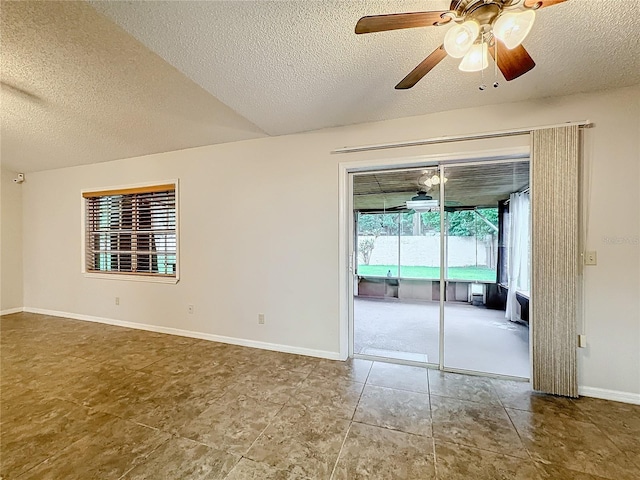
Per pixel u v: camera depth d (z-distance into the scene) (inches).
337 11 59.0
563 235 90.2
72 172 178.7
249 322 134.6
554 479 59.9
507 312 131.0
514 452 67.4
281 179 127.7
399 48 70.6
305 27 62.9
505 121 98.3
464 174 115.3
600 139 89.7
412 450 68.2
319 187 121.6
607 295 89.6
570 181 89.4
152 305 156.6
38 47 77.8
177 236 148.4
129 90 99.8
